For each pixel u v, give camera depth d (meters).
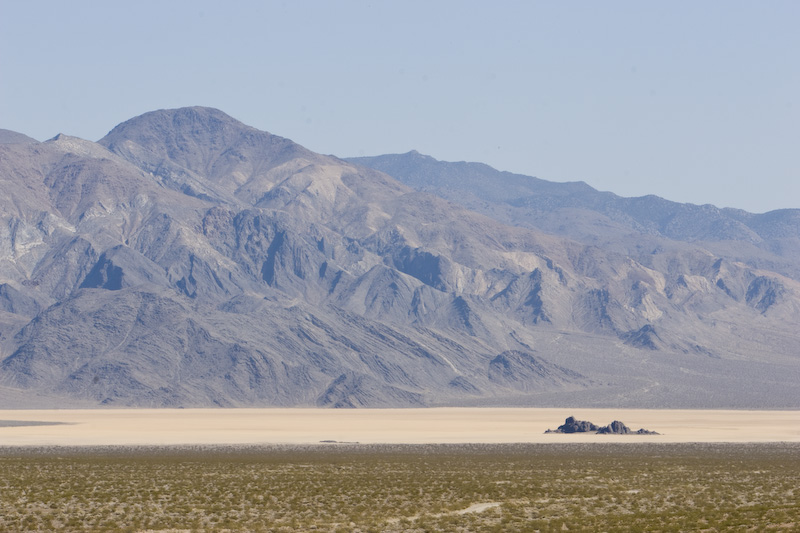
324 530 173.88
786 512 177.25
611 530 167.62
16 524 178.25
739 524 166.62
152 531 174.12
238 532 172.75
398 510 196.38
